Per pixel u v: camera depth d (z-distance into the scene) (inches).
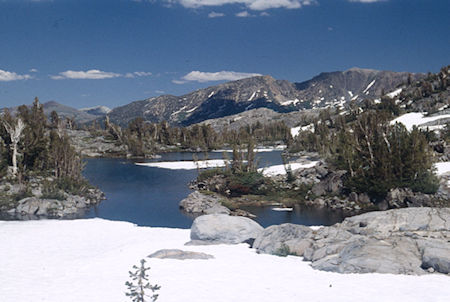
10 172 2242.9
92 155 5408.5
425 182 1831.9
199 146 6943.9
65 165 2257.6
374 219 1006.4
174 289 646.5
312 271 741.9
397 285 636.7
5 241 1142.3
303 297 602.9
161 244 1042.1
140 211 1844.2
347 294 607.5
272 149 6727.4
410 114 6053.2
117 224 1437.0
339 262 754.8
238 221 1099.3
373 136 2090.3
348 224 1042.1
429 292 601.9
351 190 1963.6
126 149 5743.1
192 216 1731.1
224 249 967.6
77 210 1872.5
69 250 1026.7
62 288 676.1
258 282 679.1
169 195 2288.4
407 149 1927.9
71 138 6200.8
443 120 4891.7
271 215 1745.8
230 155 5536.4
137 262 827.4
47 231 1302.9
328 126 7391.7
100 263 837.2
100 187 2600.9
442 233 896.3
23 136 2603.3
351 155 2038.6
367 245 796.6
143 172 3427.7
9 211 1776.6
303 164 3181.6
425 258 719.7
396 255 749.9
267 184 2303.2
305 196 2079.2
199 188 2479.1
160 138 7303.2
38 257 942.4
